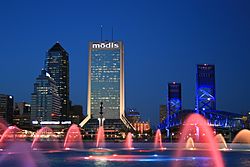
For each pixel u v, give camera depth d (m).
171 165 80.62
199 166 78.88
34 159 96.25
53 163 85.25
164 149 164.62
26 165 79.31
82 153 126.19
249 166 79.81
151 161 91.19
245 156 114.94
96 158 100.75
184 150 158.12
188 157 106.69
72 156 108.62
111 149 161.38
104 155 114.50
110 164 83.00
